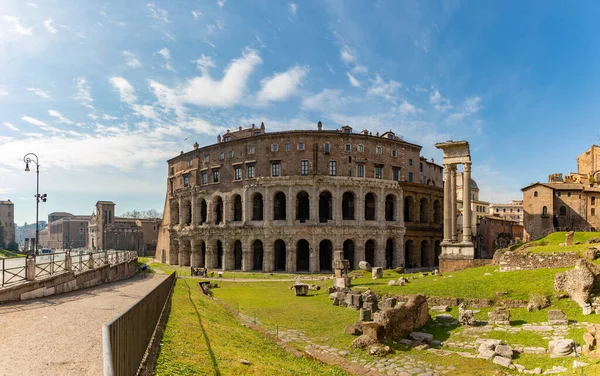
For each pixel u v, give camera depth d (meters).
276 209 90.25
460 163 65.31
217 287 57.81
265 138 88.88
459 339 26.47
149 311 16.83
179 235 103.88
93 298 29.45
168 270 88.19
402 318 27.75
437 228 99.50
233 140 93.44
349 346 25.53
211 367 15.85
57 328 18.42
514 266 42.81
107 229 163.00
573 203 99.25
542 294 32.19
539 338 24.45
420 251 93.88
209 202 96.56
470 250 61.69
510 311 31.41
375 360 22.88
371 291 40.66
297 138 87.12
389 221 89.44
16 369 12.69
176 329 21.08
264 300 44.66
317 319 33.75
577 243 53.25
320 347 25.52
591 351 20.16
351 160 87.44
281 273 81.19
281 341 26.41
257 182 87.50
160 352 16.20
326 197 93.56
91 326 19.08
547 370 19.58
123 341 10.73
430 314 33.34
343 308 38.12
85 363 13.45
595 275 29.22
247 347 21.81
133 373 12.12
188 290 45.28
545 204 100.75
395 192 90.25
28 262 29.06
